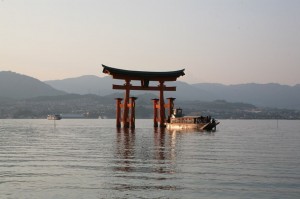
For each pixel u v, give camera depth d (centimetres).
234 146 5691
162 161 3912
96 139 7212
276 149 5250
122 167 3516
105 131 10650
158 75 10231
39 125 17600
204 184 2780
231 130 12525
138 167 3516
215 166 3572
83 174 3153
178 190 2616
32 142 6531
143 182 2852
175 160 3994
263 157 4284
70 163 3772
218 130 12431
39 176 3067
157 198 2434
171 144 5969
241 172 3234
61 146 5662
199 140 6894
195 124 10106
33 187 2695
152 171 3297
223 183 2809
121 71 9881
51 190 2616
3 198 2428
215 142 6462
